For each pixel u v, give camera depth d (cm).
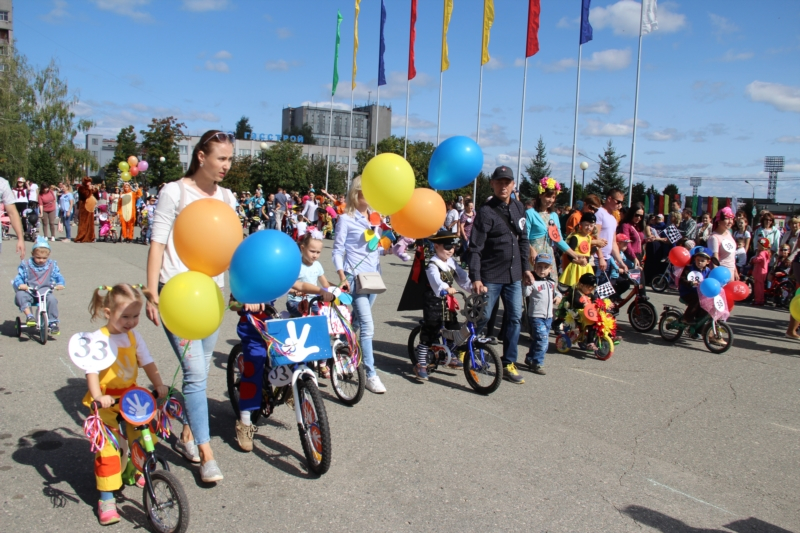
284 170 6303
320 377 562
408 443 417
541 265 607
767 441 451
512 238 563
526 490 355
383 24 2542
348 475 366
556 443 429
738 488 372
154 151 5425
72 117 5300
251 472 368
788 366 675
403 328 795
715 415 504
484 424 460
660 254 1313
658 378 608
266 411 420
